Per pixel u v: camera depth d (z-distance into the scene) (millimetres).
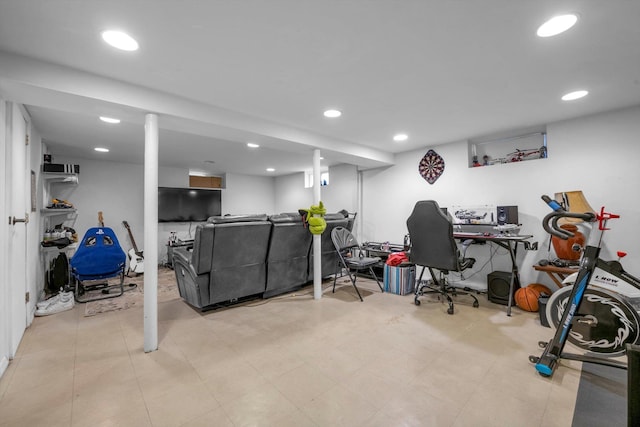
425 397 1707
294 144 3547
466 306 3352
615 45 1774
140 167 5898
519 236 3197
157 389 1796
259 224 3182
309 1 1377
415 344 2381
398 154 4875
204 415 1564
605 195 3025
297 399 1694
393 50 1827
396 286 3885
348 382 1859
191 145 4508
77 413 1580
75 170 3889
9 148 2182
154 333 2320
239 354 2234
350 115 3023
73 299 3486
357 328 2713
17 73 1811
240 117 2910
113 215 5598
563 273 2936
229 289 3209
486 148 4062
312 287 4191
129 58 1883
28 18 1460
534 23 1559
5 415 1562
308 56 1892
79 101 2125
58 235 3988
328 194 6270
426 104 2746
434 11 1459
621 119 2932
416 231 3260
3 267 2035
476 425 1480
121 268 3906
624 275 1921
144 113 2396
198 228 2838
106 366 2068
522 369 2004
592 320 1997
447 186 4262
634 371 911
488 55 1894
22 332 2541
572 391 1757
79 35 1621
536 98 2629
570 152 3230
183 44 1734
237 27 1578
